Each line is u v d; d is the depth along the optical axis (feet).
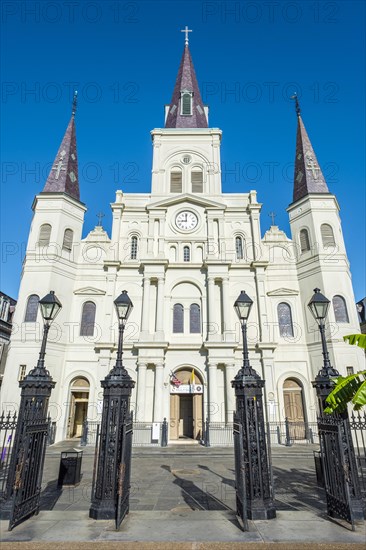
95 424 65.77
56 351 69.72
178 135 91.76
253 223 82.74
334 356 67.62
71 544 18.48
